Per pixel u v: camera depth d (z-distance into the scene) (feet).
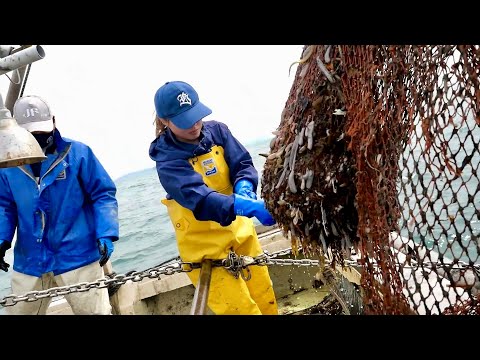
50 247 11.32
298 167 5.17
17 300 9.02
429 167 3.84
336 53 4.81
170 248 43.83
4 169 11.14
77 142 11.70
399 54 3.98
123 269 38.96
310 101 5.10
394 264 4.54
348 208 5.15
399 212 4.54
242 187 9.06
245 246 9.76
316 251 5.66
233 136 9.89
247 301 9.07
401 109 4.02
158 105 8.41
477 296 4.63
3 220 11.31
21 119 10.88
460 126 3.52
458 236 3.78
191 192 8.25
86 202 11.85
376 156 4.47
